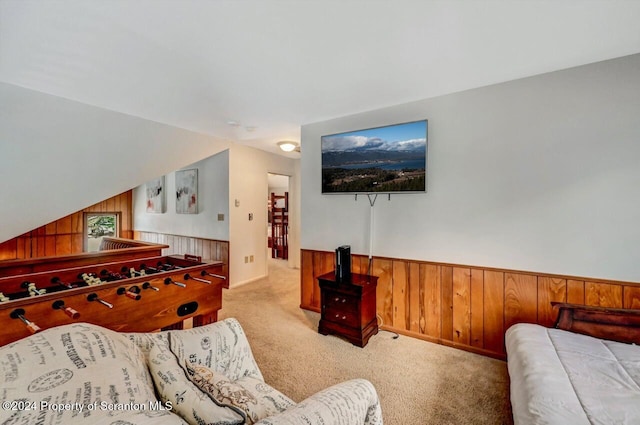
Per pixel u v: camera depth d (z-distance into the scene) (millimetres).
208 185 4641
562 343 1629
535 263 2223
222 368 1333
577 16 1498
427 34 1655
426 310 2682
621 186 1944
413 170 2691
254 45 1759
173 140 3557
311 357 2385
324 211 3297
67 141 2721
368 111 2951
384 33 1643
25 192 2697
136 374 869
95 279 2082
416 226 2715
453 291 2551
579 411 1090
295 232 5812
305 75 2170
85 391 700
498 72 2137
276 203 7844
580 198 2062
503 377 2104
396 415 1729
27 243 4965
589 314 1799
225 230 4422
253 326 3010
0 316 1380
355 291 2590
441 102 2562
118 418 631
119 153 3137
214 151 4113
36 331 1299
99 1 1353
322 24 1556
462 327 2518
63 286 1978
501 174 2326
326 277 2859
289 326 3010
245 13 1453
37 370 727
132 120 3104
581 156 2053
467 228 2479
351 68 2064
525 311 2264
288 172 5609
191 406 835
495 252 2369
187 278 2164
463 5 1407
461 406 1804
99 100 2650
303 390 1952
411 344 2609
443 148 2559
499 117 2322
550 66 2053
